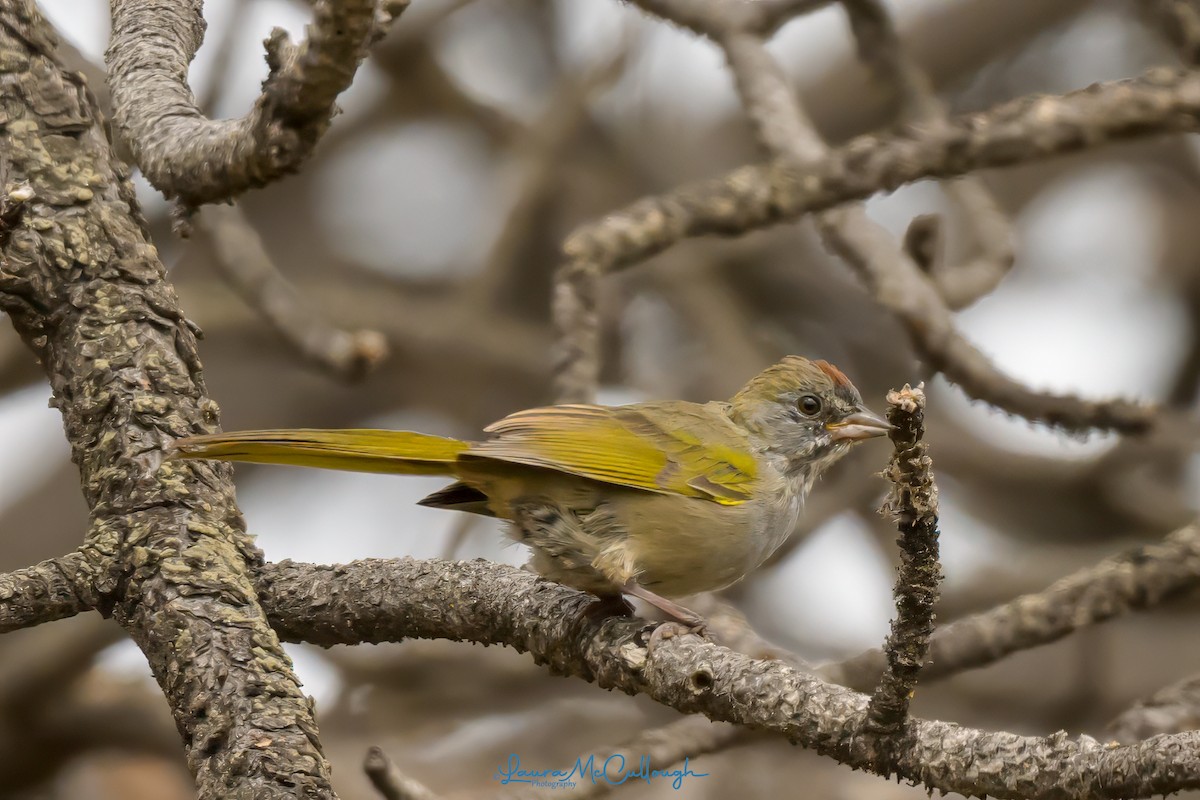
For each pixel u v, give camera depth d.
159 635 6.50
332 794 5.99
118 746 13.52
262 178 7.53
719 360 15.22
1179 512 14.76
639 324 16.44
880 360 17.27
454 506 8.93
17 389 15.43
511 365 15.80
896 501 5.31
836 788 12.32
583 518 8.48
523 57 17.41
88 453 6.98
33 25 7.49
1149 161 17.58
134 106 8.27
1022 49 17.28
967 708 13.62
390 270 17.80
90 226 7.29
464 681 13.34
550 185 16.27
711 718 6.48
